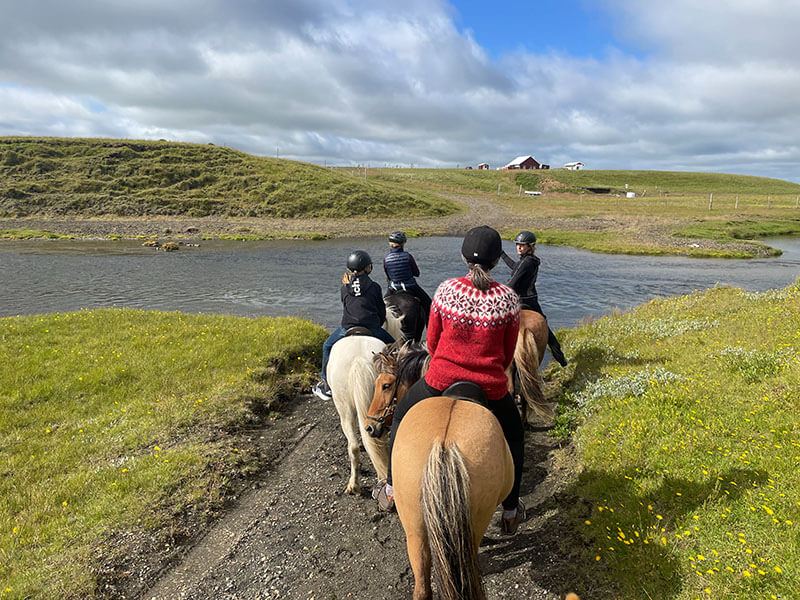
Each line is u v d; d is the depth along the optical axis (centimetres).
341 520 531
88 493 560
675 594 349
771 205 6962
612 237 4194
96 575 446
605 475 504
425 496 273
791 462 440
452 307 353
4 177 6419
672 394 625
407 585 433
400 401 396
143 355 1010
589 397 697
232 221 5525
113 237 4281
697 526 395
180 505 545
